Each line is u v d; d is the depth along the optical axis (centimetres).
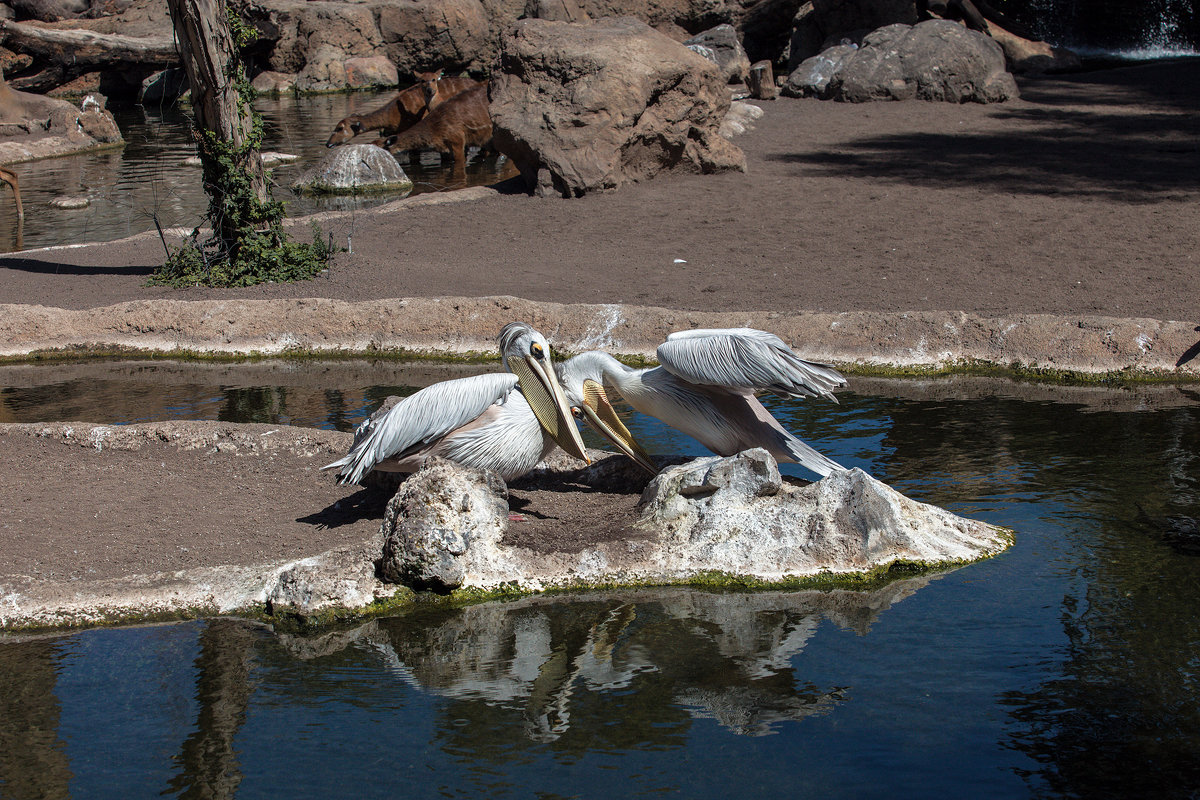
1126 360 938
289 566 562
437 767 419
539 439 623
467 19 3431
